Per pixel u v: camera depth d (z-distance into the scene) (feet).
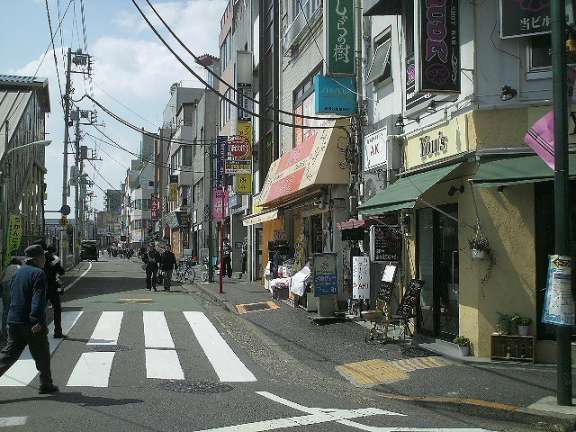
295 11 68.44
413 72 38.70
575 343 29.55
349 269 48.42
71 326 44.24
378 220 40.98
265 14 85.25
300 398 25.49
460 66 33.17
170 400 24.32
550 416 22.29
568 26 29.43
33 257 25.95
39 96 107.24
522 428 22.35
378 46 46.52
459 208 33.88
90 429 19.88
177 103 201.98
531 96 31.78
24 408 22.67
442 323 36.65
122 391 25.88
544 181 28.71
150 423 20.76
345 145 49.78
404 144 40.60
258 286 79.36
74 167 159.02
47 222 156.15
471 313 32.55
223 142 98.12
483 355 31.94
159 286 85.51
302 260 61.05
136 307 56.29
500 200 31.89
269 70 82.89
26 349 34.81
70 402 23.68
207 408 23.11
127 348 36.27
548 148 28.14
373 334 38.73
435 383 27.99
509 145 31.81
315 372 31.99
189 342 39.24
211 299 66.39
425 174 36.04
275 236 74.79
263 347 38.27
